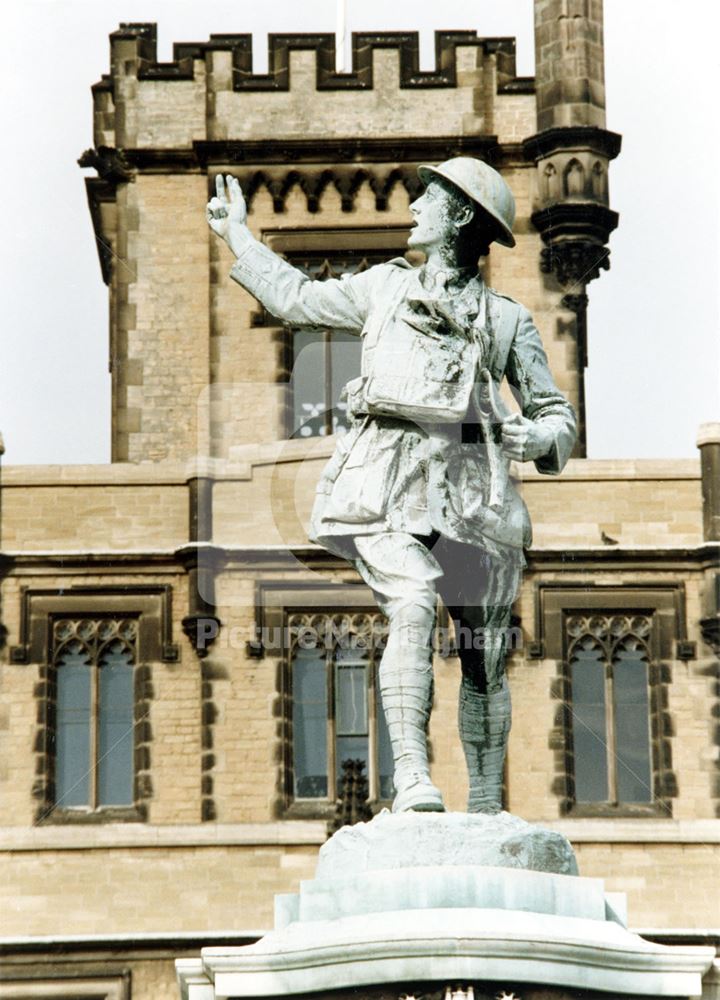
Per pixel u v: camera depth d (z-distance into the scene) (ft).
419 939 53.42
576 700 287.48
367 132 305.73
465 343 60.34
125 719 294.46
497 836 56.03
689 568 289.33
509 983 53.62
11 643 296.10
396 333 60.29
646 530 288.51
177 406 293.02
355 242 307.17
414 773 57.62
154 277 297.94
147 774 292.61
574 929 54.39
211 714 291.58
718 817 284.41
